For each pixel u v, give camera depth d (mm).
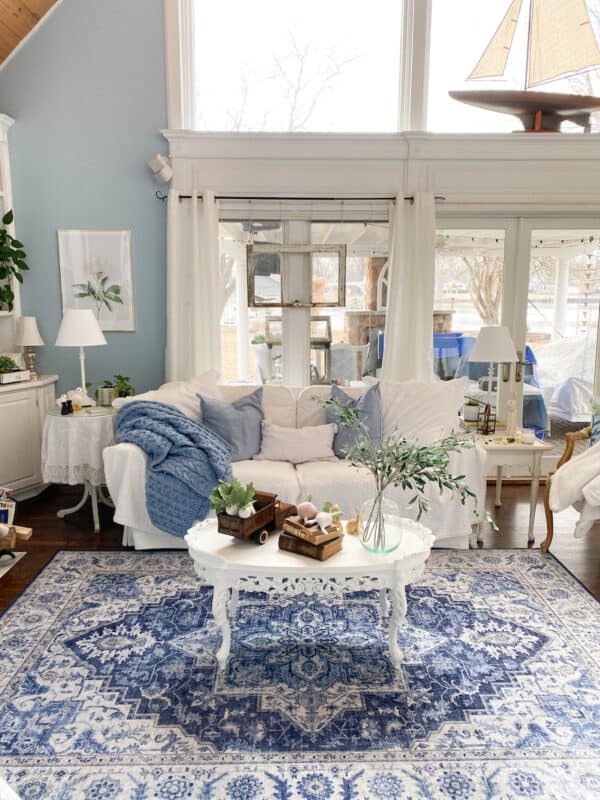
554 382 4707
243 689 2154
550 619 2635
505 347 3602
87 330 3801
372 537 2248
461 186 4277
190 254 4219
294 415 3793
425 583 2973
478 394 4684
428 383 3771
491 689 2158
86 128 4203
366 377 3875
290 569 2135
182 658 2336
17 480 4047
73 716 2004
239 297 4496
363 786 1723
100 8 4078
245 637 2492
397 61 4301
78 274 4359
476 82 4355
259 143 4180
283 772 1774
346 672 2258
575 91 4352
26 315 4402
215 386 3906
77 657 2334
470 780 1745
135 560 3209
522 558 3279
